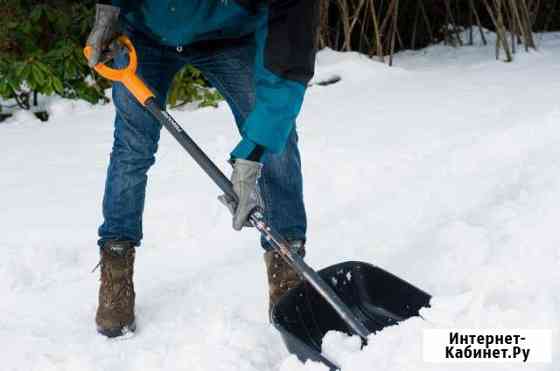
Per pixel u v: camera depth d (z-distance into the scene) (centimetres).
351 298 250
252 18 235
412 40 615
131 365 242
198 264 311
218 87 250
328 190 362
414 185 354
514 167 358
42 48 532
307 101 486
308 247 313
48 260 310
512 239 282
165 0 227
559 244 275
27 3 523
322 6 556
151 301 283
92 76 516
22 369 245
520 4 565
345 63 530
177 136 226
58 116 498
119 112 246
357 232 321
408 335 218
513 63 543
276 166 247
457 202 334
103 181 386
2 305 286
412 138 404
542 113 408
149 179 379
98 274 305
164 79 250
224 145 414
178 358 240
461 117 427
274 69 215
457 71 530
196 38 238
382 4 591
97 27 231
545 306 227
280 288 255
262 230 222
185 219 336
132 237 258
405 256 294
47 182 387
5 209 358
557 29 677
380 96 480
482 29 629
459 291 265
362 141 405
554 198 307
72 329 269
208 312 270
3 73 482
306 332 240
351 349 227
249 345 244
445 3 612
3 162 418
